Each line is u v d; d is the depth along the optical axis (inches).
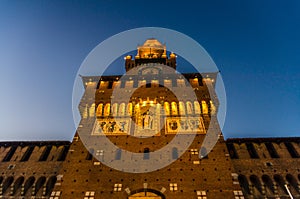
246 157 1301.7
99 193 1066.1
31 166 1294.3
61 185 1100.5
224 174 1114.1
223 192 1045.2
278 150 1328.7
